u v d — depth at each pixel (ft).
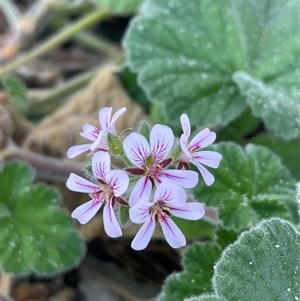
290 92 0.41
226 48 0.43
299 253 0.29
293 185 0.35
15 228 0.40
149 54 0.43
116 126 0.48
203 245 0.34
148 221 0.26
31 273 0.45
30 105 0.53
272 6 0.44
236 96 0.43
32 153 0.46
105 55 0.59
